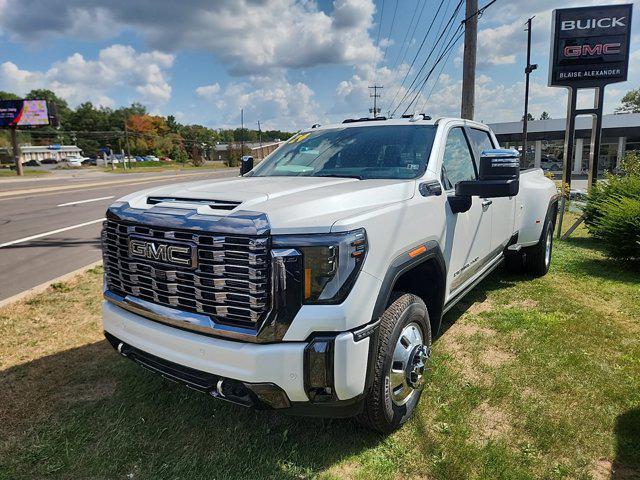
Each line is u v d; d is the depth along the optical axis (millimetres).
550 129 41094
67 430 2979
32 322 4836
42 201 18234
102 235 3045
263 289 2279
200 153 137125
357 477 2549
